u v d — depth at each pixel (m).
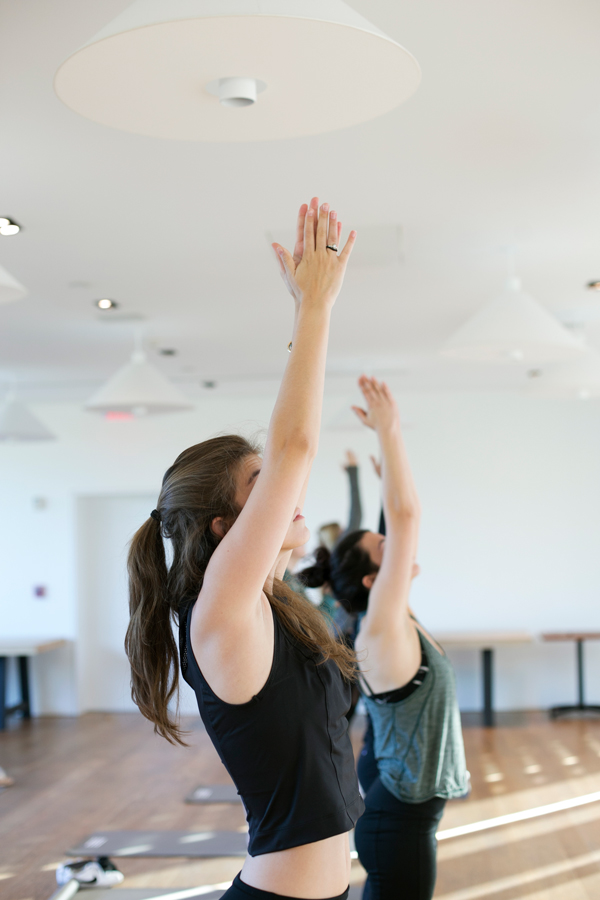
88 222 3.39
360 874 3.87
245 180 3.00
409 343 5.88
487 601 8.14
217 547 1.18
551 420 8.20
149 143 2.67
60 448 8.66
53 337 5.47
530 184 3.08
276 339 5.62
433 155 2.82
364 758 2.27
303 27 1.38
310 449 1.16
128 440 8.61
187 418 8.55
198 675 1.21
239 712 1.17
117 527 8.79
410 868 1.92
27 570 8.59
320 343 1.21
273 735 1.17
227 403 8.51
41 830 4.73
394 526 2.02
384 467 2.07
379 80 1.55
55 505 8.62
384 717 1.99
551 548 8.13
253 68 1.51
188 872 3.95
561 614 8.07
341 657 1.31
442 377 7.38
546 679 8.05
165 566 1.37
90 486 8.61
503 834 4.48
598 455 8.14
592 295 4.62
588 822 4.63
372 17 2.02
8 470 8.70
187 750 6.75
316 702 1.22
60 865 4.14
